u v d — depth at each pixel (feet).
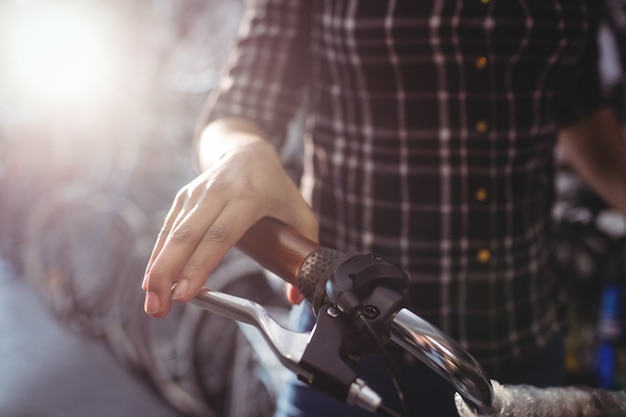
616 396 1.69
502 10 2.47
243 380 6.82
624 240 6.07
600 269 6.08
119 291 8.89
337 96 2.77
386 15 2.52
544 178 2.94
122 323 8.73
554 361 2.97
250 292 6.58
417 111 2.60
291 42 2.84
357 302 1.54
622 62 5.75
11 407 8.55
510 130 2.63
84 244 9.86
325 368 1.49
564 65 2.69
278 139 2.78
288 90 2.85
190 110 8.88
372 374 2.70
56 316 10.85
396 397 2.69
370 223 2.73
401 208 2.68
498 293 2.73
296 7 2.82
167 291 1.69
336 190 2.82
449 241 2.67
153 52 9.14
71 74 9.70
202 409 7.86
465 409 1.63
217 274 6.66
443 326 2.72
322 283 1.63
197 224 1.75
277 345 1.56
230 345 7.35
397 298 1.58
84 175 10.40
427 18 2.48
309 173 3.04
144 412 8.38
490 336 2.73
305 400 2.90
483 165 2.63
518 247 2.76
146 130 9.07
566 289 6.05
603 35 5.77
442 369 1.52
